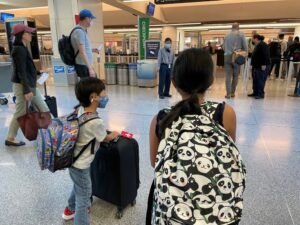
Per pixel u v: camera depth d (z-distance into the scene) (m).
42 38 21.09
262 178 2.43
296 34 16.25
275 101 5.63
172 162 0.83
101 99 1.81
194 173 0.80
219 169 0.81
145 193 2.21
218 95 6.32
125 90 7.18
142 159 2.82
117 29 19.56
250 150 3.05
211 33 22.12
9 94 5.90
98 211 1.98
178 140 0.85
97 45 8.60
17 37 2.80
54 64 7.74
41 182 2.37
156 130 0.98
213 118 0.93
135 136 3.51
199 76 0.87
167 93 6.17
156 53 7.94
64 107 5.06
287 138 3.43
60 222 1.86
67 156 1.51
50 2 7.42
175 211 0.79
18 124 3.09
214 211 0.79
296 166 2.67
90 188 1.69
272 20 14.02
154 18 13.14
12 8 11.84
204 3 12.96
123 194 1.87
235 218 0.82
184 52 0.91
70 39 3.18
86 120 1.56
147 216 1.11
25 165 2.69
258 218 1.89
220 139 0.84
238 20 14.33
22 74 2.80
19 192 2.21
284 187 2.29
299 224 1.83
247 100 5.71
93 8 8.20
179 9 13.66
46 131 1.54
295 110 4.85
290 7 12.13
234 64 5.75
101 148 1.83
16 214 1.94
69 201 1.85
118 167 1.80
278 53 9.70
